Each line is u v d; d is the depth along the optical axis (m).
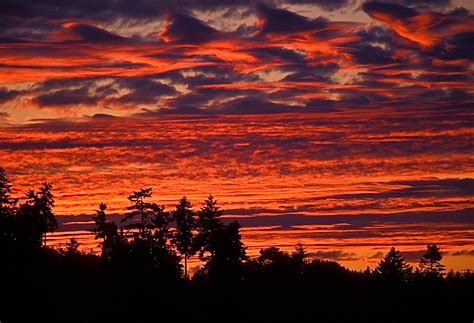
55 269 153.62
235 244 158.50
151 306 141.00
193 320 141.00
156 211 156.38
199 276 160.12
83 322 131.75
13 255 147.62
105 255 153.75
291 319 149.12
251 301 155.00
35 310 133.75
